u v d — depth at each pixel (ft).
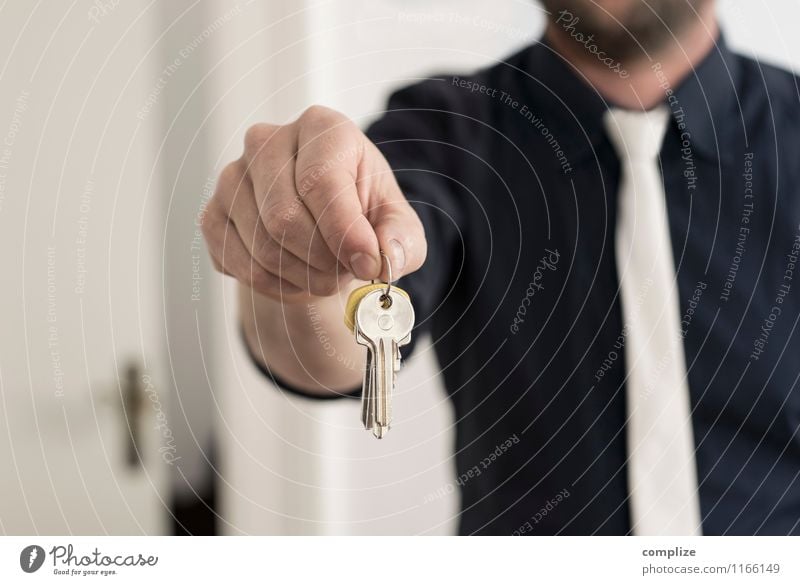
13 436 3.87
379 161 2.27
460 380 3.29
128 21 3.97
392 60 3.97
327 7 4.08
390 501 3.78
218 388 4.31
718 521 2.99
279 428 4.39
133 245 4.11
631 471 3.01
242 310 2.69
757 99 3.27
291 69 4.10
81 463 4.00
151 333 4.17
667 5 3.16
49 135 3.90
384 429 2.02
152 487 4.14
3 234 3.86
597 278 3.17
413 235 2.11
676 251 3.15
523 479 3.11
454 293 3.30
